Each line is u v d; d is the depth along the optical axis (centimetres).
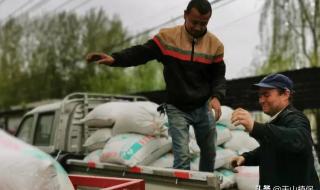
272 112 254
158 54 345
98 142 438
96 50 2070
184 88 338
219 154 380
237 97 897
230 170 383
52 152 538
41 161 184
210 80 354
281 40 962
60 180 189
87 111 550
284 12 956
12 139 193
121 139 383
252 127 227
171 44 339
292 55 949
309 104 749
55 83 2345
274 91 250
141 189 274
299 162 237
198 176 290
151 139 376
